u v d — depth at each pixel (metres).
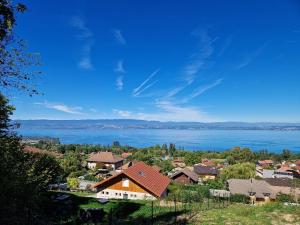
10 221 13.34
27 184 14.41
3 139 14.08
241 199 36.59
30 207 14.87
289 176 89.69
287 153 141.12
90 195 38.06
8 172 13.18
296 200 42.00
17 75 12.20
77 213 21.25
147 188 33.88
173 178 67.56
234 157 134.00
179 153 143.25
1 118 13.94
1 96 13.58
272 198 47.19
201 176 86.69
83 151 129.75
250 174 73.25
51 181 31.36
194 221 17.83
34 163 17.69
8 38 11.70
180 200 28.94
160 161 104.81
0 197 12.62
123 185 35.38
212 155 137.25
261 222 17.22
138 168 38.19
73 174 68.69
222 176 75.12
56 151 111.19
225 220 17.86
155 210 23.45
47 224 17.47
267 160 125.88
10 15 11.09
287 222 17.23
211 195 35.12
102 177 68.25
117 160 95.19
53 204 23.59
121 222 19.25
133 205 25.41
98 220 20.05
